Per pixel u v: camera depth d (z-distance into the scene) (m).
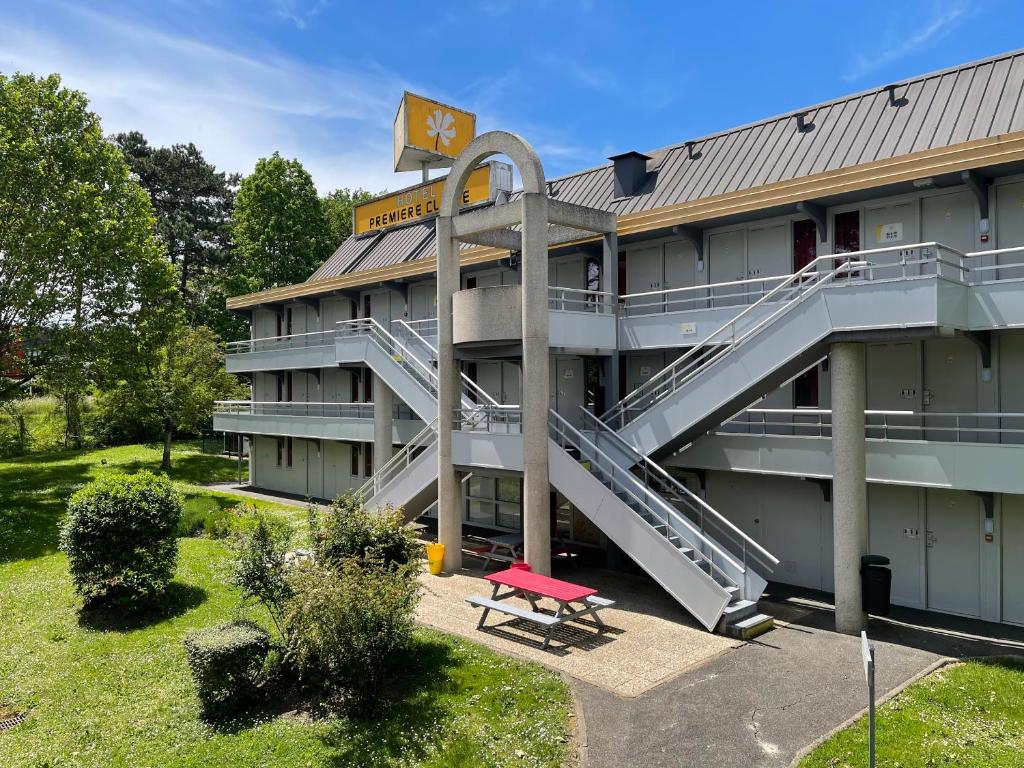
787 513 16.64
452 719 9.47
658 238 19.27
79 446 45.81
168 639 12.88
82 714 9.95
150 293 29.27
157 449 44.81
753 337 13.63
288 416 30.48
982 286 12.41
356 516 14.10
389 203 32.44
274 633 12.45
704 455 15.95
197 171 56.81
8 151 25.33
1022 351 13.55
